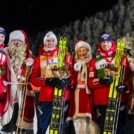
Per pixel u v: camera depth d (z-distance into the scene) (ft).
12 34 38.01
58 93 34.76
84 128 35.32
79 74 35.73
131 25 53.47
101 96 34.86
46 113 35.37
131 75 35.12
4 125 37.37
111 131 33.94
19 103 37.73
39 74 36.24
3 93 36.96
